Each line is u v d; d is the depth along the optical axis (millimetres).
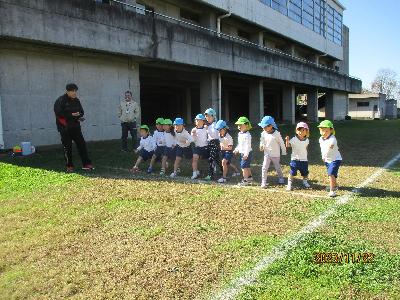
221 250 3840
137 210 5234
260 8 23672
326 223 4590
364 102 47656
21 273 3465
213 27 20344
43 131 11852
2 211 5297
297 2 29000
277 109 35344
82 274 3408
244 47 20031
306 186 6609
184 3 18844
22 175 7504
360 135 17609
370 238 4082
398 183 6816
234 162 9367
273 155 6801
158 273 3379
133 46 13570
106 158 9922
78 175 7574
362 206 5285
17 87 11156
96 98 13516
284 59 24328
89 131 13336
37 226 4688
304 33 30406
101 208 5359
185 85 23141
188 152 7883
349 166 8781
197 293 3045
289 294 2977
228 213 5059
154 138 8188
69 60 12570
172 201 5676
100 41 12391
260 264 3500
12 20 10031
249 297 2953
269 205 5414
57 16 11109
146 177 7578
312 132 20109
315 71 29016
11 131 11039
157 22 14500
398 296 2928
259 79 23594
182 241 4102
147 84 20953
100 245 4047
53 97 12117
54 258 3762
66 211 5246
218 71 19156
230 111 30594
